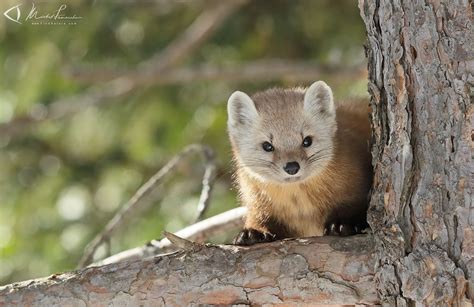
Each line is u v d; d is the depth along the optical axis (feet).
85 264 37.19
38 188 59.41
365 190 32.86
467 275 22.35
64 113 57.72
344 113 36.83
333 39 59.31
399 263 23.08
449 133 22.75
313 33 59.67
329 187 32.99
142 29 58.75
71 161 61.26
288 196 33.78
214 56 60.44
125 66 57.82
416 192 23.20
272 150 34.96
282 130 35.01
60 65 56.13
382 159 24.29
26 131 60.34
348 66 54.70
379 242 23.45
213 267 24.34
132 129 58.54
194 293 24.26
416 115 23.30
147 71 55.62
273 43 60.18
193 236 35.35
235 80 59.62
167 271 24.49
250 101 35.91
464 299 22.33
